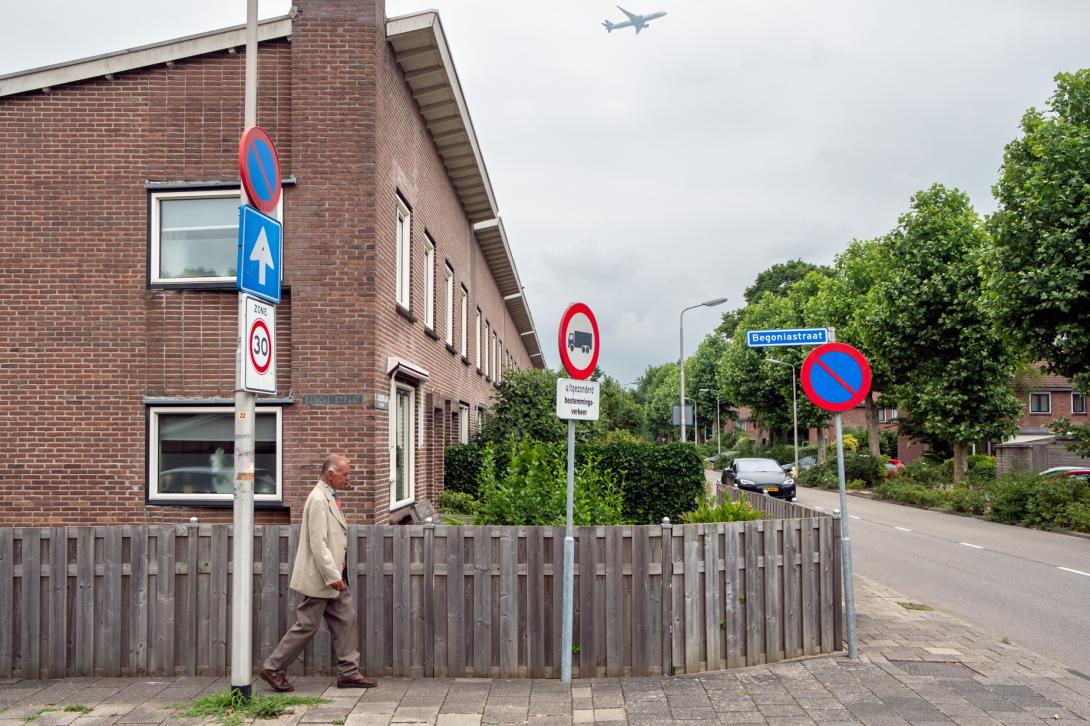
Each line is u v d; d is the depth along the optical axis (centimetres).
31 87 1026
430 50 1152
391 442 1128
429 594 655
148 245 1029
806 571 731
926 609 935
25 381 1017
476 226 2177
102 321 1020
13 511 1010
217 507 1009
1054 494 2008
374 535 659
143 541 657
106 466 1010
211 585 655
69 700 588
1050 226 1878
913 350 2931
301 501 993
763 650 701
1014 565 1383
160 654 653
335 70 1034
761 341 870
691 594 670
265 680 608
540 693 606
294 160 1023
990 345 2816
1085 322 1862
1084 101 1909
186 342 1019
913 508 2734
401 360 1112
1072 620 938
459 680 643
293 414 1003
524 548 659
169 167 1035
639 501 1961
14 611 656
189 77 1042
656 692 610
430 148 1492
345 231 1019
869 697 598
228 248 1037
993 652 731
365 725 530
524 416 2028
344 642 618
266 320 591
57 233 1030
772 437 6556
